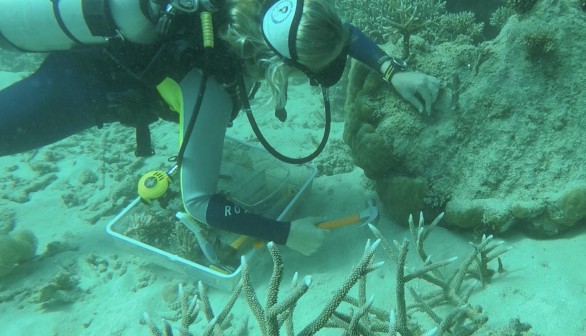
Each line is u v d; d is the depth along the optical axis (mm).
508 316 1972
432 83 2510
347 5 5070
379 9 4426
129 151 4859
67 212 3828
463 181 2553
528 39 2406
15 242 3082
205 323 2404
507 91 2520
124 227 2965
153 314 2562
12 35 2189
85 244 3340
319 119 4773
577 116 2416
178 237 2770
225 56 1999
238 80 2055
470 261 2121
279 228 2338
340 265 2559
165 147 4762
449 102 2582
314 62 1815
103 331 2520
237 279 2475
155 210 3086
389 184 2646
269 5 1921
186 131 2051
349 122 2934
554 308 1943
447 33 4035
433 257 2422
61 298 2799
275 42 1789
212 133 2129
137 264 3018
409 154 2637
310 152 4133
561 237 2336
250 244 2727
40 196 4113
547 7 2484
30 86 2652
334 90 4695
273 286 1546
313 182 3365
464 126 2574
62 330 2596
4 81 6301
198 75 2084
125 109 2303
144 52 2045
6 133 2717
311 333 1568
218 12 1950
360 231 2732
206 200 2225
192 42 1965
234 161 3295
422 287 2264
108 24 1935
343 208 2990
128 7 1882
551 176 2383
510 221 2365
